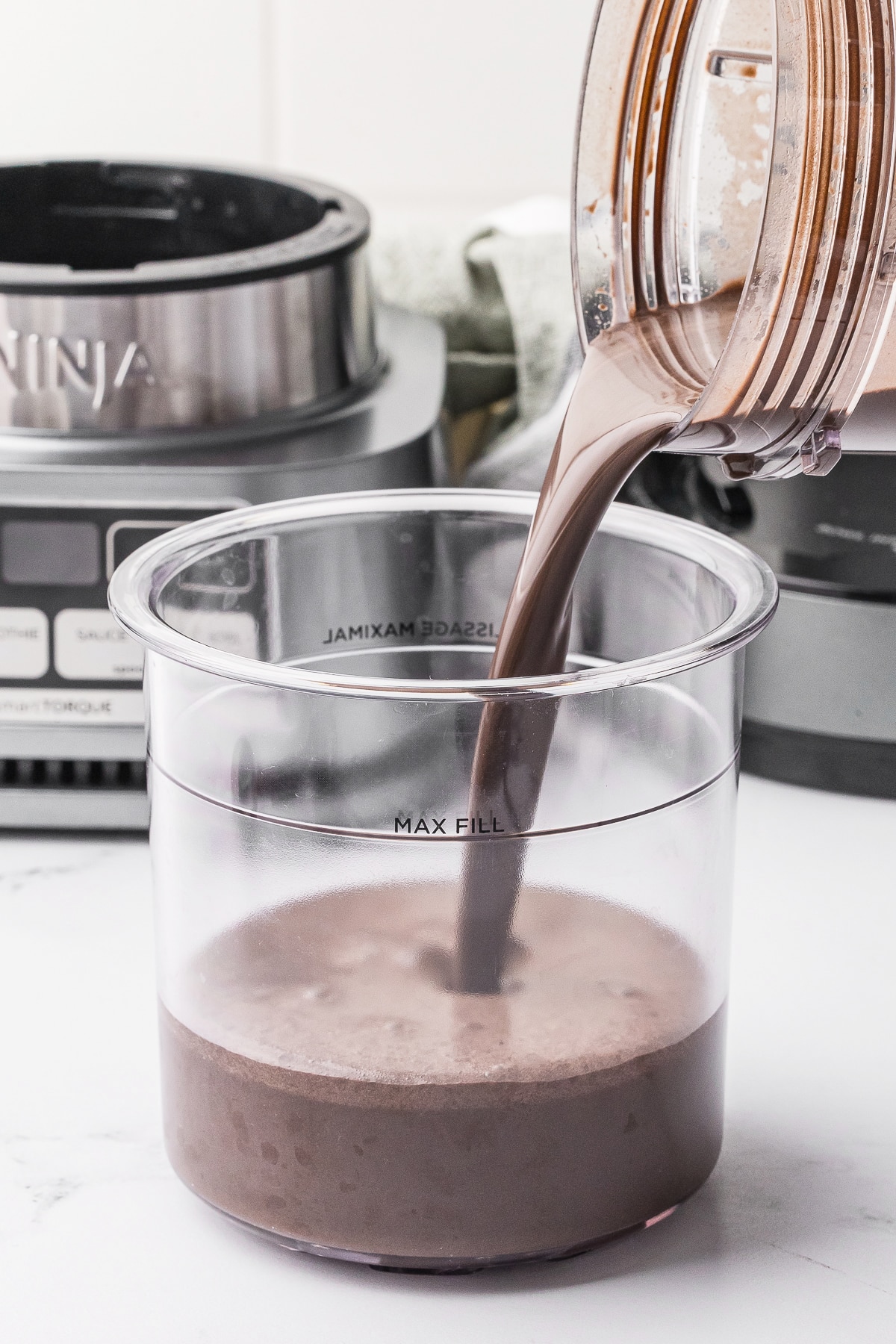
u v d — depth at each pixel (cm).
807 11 41
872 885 57
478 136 73
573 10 71
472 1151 41
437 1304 43
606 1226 42
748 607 42
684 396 45
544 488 46
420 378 61
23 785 58
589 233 48
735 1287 43
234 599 47
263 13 71
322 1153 41
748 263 49
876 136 41
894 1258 44
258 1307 43
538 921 41
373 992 41
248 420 57
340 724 41
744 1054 50
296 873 42
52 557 56
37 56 72
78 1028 51
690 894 43
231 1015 42
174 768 43
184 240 64
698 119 48
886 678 58
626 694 41
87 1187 46
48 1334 42
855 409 45
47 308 55
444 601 49
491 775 41
